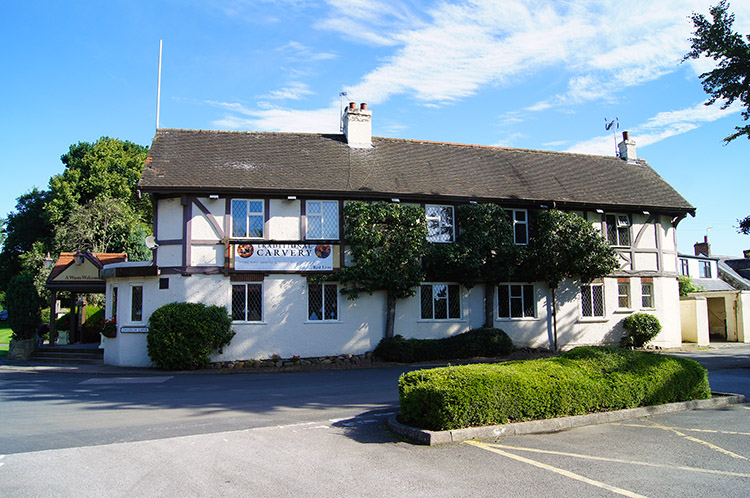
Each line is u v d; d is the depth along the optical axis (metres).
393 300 18.78
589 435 7.70
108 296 19.12
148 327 16.88
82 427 8.45
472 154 23.70
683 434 7.75
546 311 20.92
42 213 43.22
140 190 17.03
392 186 19.33
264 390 12.45
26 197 49.19
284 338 17.84
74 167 43.38
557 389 8.34
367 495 5.34
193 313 16.50
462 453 6.76
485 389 7.73
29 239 47.22
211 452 6.89
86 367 17.16
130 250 33.69
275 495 5.34
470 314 19.84
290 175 18.97
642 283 22.61
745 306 26.11
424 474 5.96
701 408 9.69
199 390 12.51
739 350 21.81
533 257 20.12
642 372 9.44
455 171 21.70
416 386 7.89
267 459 6.58
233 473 6.04
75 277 20.56
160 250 17.69
